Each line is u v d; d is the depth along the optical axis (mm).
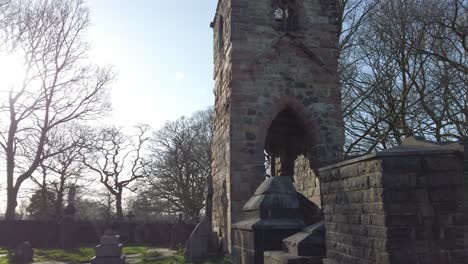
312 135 14109
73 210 26812
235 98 13633
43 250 21609
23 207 50438
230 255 12367
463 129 16469
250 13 14312
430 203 5406
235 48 13953
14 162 26469
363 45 18141
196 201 39500
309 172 15008
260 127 13586
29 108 25469
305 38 14609
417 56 16594
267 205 9820
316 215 11648
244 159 13242
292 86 14172
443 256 5270
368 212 5883
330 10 15148
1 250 21516
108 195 44406
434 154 5512
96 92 27266
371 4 17938
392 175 5520
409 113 16391
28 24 23281
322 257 7559
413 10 15703
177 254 17484
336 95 14477
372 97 17984
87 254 19688
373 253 5699
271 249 9227
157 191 40875
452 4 15172
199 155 40469
